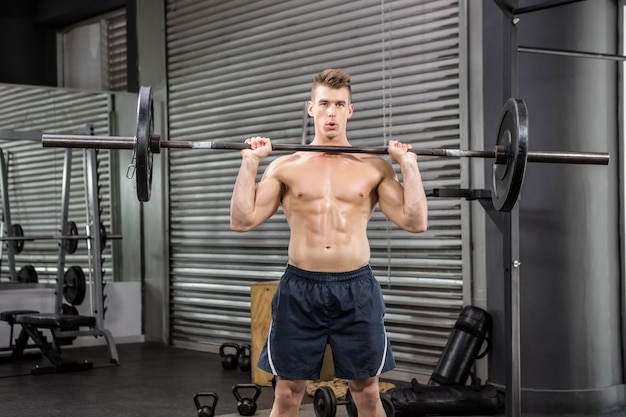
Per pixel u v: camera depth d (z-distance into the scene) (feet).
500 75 14.70
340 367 9.48
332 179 9.56
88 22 24.81
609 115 14.42
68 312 20.54
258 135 20.29
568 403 14.03
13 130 19.81
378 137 17.63
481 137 15.93
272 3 19.86
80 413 14.38
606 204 14.34
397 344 17.29
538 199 14.14
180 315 22.44
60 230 22.44
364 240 9.64
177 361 19.99
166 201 22.68
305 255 9.46
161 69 22.71
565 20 14.07
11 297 21.21
